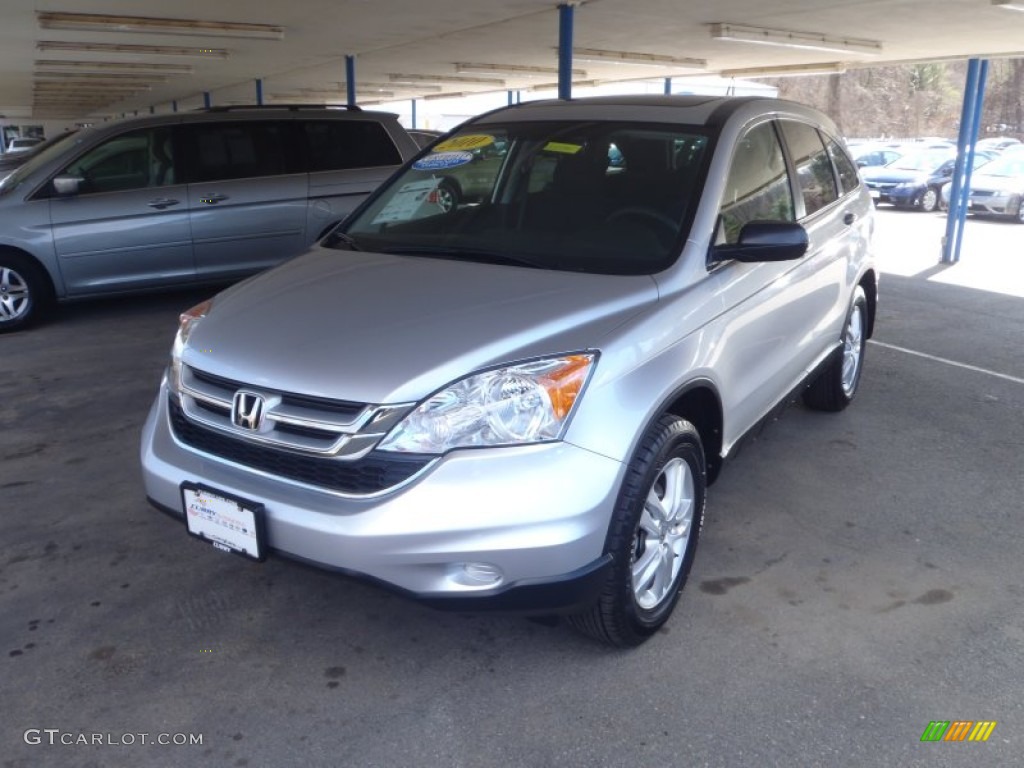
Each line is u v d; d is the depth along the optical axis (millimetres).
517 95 21922
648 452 2645
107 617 3043
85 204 6988
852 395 5332
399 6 8203
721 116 3570
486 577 2428
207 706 2598
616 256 3121
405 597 2412
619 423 2543
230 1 7961
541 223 3396
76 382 5664
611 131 3633
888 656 2861
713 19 8781
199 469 2713
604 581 2543
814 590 3260
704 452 3146
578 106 3932
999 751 2438
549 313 2678
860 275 4895
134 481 4156
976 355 6676
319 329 2707
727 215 3314
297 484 2521
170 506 2789
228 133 7496
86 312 7660
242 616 3062
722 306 3113
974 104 11211
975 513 3926
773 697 2656
